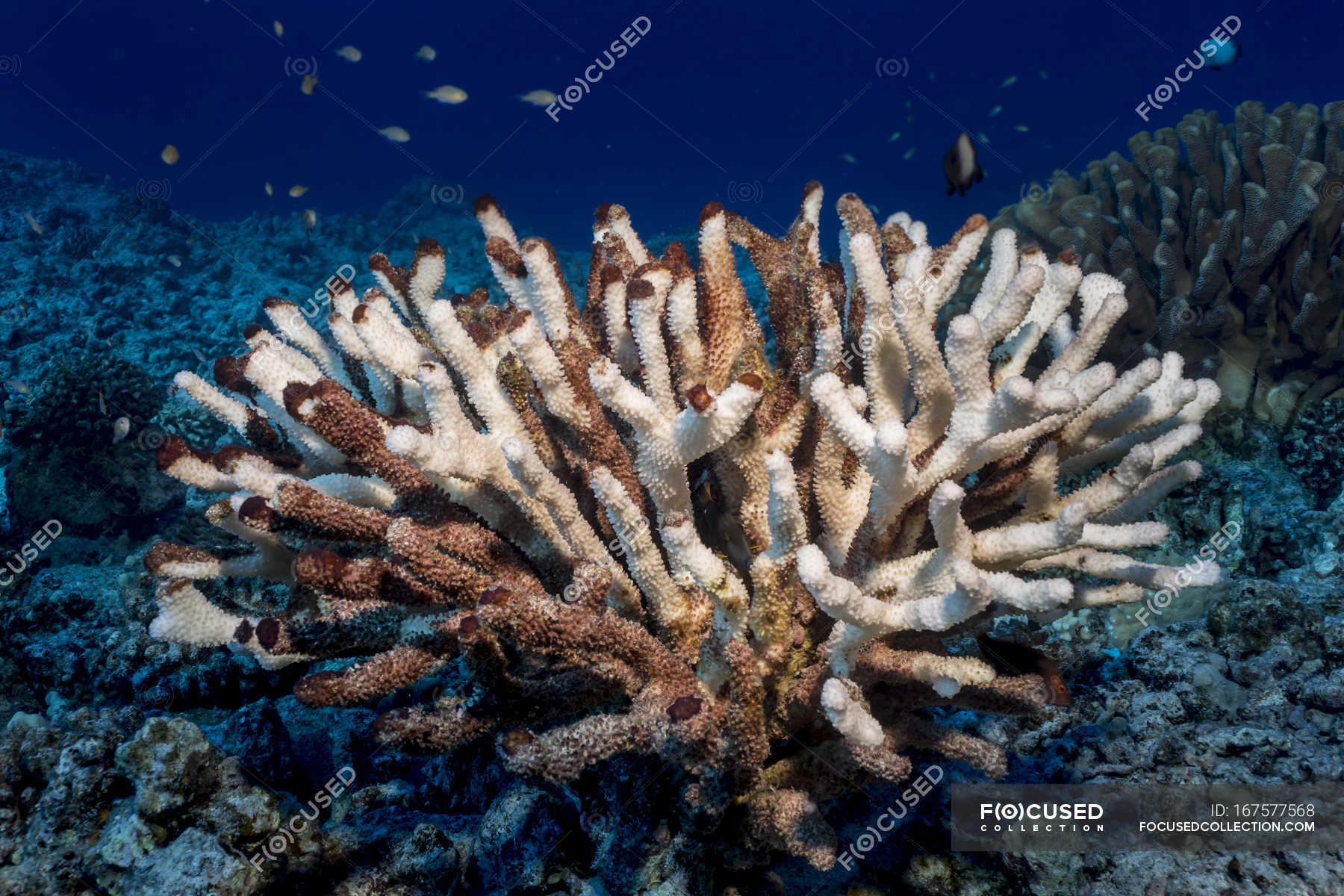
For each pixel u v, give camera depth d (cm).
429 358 224
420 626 203
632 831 228
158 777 226
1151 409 212
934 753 286
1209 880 243
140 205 1756
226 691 345
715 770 182
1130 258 604
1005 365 229
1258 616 346
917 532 204
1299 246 565
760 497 203
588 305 249
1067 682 352
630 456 217
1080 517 160
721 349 209
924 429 189
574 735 171
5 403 829
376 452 197
